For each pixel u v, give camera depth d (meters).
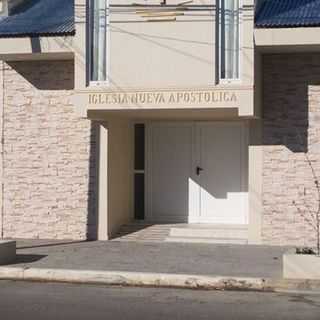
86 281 13.41
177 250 16.45
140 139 19.55
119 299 11.77
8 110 18.80
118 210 18.80
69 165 18.47
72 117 18.44
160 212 19.31
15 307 10.99
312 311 10.85
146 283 13.12
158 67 16.48
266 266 14.34
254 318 10.32
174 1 16.39
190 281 12.94
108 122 18.20
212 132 19.06
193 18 16.31
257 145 17.48
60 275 13.55
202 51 16.28
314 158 17.23
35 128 18.66
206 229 18.16
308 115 17.30
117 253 16.03
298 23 16.17
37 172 18.66
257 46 16.39
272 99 17.44
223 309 10.97
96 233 18.30
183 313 10.62
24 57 18.12
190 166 19.17
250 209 17.48
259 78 16.98
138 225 18.95
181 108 16.41
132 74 16.61
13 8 18.78
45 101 18.61
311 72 17.28
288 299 11.85
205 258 15.32
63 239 18.41
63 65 18.52
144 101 16.55
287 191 17.36
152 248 16.77
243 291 12.61
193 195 19.16
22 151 18.73
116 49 16.69
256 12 16.84
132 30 16.59
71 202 18.45
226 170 18.98
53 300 11.62
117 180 18.77
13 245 14.95
